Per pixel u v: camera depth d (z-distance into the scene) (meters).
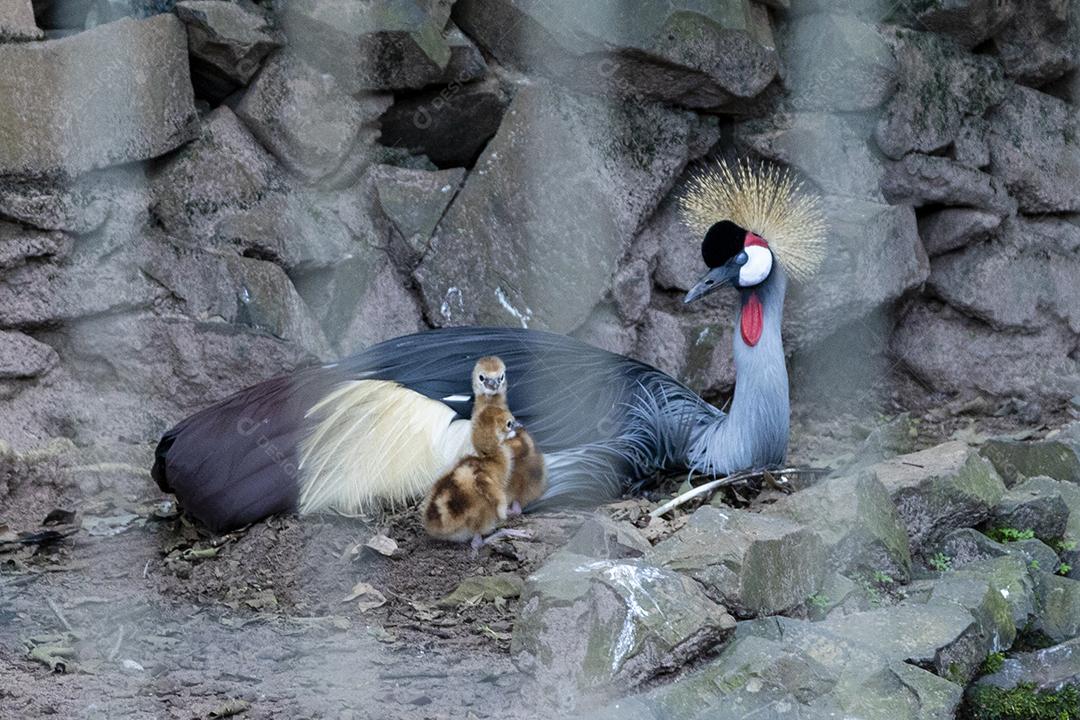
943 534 11.48
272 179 13.17
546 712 8.54
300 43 13.17
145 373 12.59
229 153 12.95
